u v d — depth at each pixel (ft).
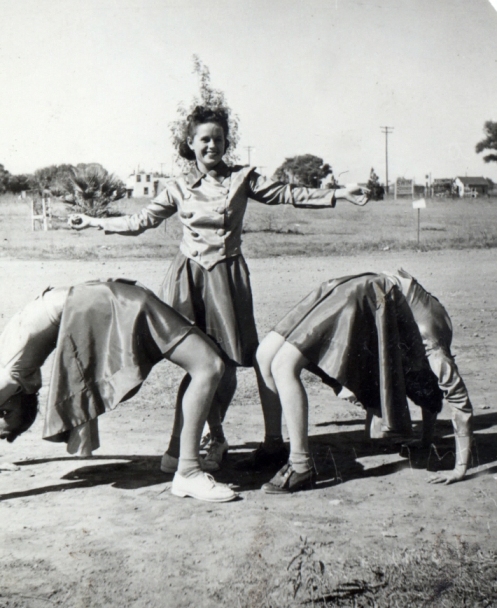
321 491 12.26
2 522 10.95
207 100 37.19
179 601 8.71
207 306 13.12
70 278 35.78
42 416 17.48
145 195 39.47
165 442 15.23
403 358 12.69
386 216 58.03
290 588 9.00
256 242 51.21
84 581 9.13
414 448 14.65
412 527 10.71
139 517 11.14
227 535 10.44
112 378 11.72
